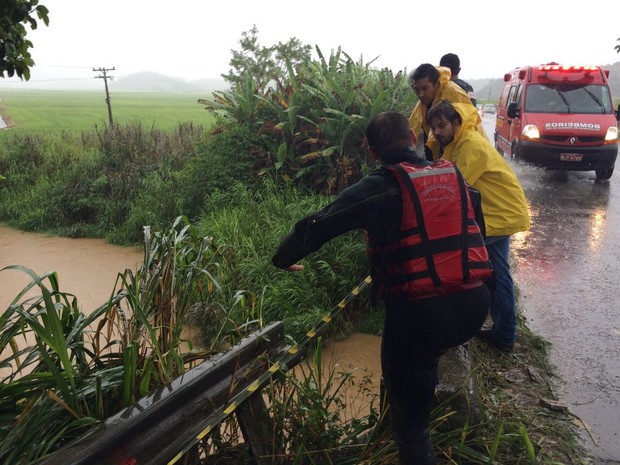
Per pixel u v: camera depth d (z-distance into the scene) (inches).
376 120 93.4
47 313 90.1
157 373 102.0
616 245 288.2
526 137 457.4
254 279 245.9
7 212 460.8
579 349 168.9
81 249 371.6
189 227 124.3
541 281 233.6
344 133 327.0
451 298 85.8
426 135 181.3
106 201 423.2
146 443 84.9
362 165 327.3
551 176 492.7
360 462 103.8
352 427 116.6
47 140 611.8
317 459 105.7
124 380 93.4
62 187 448.5
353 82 335.3
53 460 75.4
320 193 334.3
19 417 85.3
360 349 215.5
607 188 442.9
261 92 372.5
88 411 89.8
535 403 133.6
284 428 108.4
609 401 136.8
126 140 491.2
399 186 86.6
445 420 112.6
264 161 354.6
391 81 351.6
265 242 271.6
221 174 353.7
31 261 344.2
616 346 171.0
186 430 91.4
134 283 109.8
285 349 115.7
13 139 621.3
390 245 86.9
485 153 137.9
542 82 486.6
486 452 110.1
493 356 155.1
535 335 174.4
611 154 447.8
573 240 297.6
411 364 89.2
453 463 102.8
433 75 159.8
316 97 346.3
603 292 220.7
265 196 331.3
